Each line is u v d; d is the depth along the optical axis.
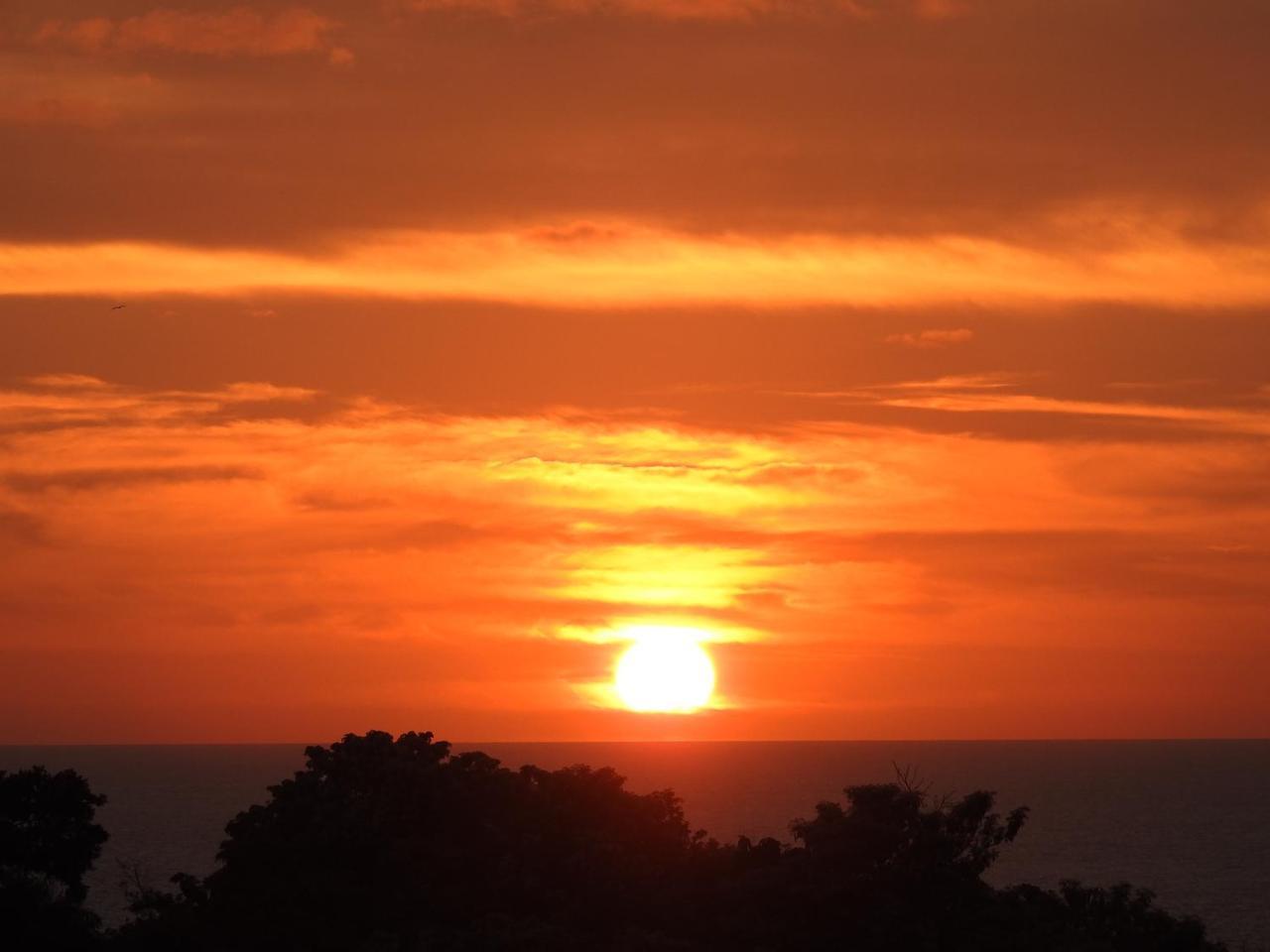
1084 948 195.00
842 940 198.25
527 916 198.25
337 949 197.88
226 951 197.62
